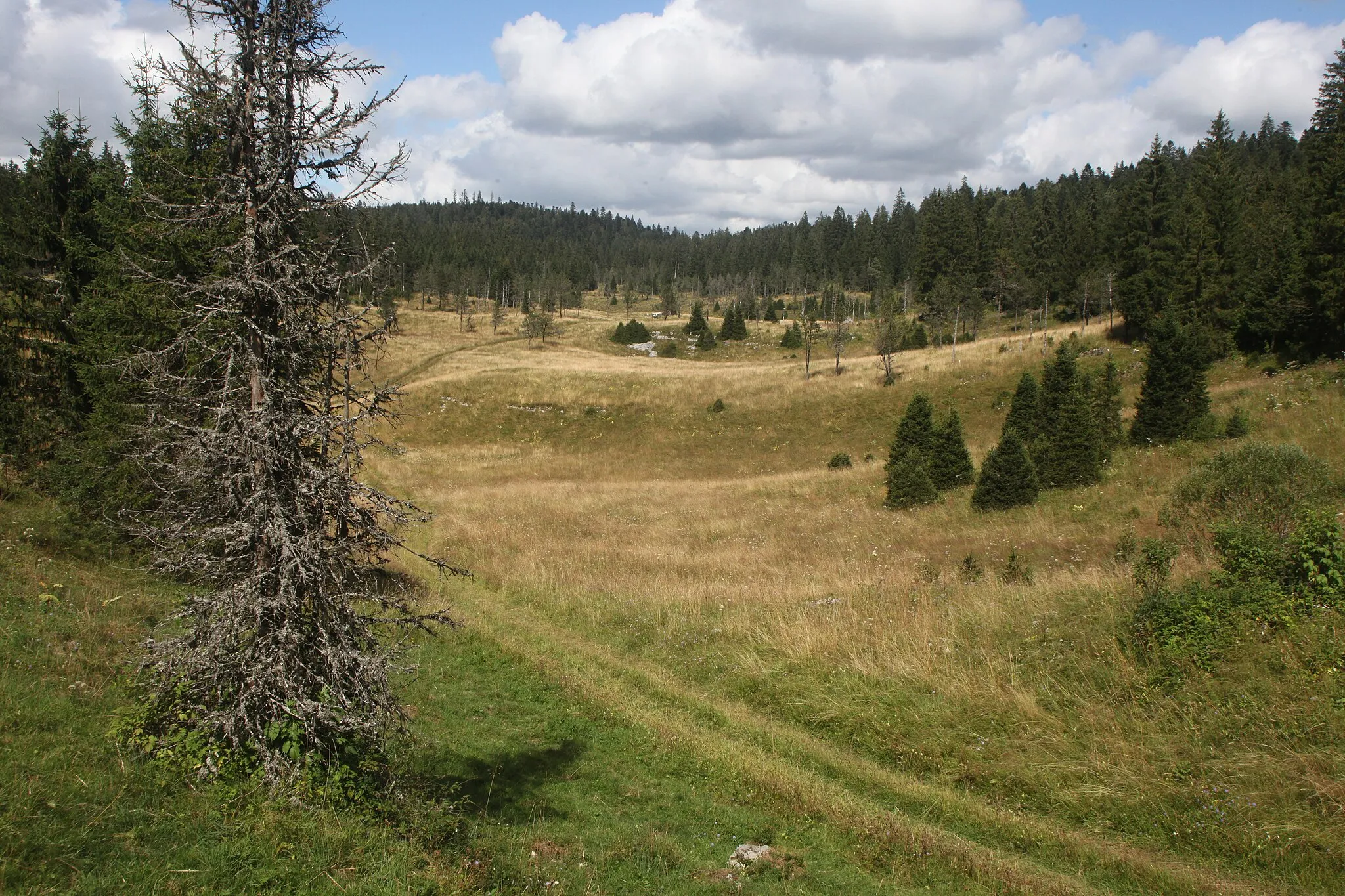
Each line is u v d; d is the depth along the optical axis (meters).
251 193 6.04
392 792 6.80
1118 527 19.94
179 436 6.17
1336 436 23.20
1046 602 12.67
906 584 15.59
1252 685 8.84
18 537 14.87
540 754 9.82
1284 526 13.96
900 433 32.03
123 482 14.45
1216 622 9.81
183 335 6.03
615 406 56.66
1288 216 53.66
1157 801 7.82
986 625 12.22
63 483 16.02
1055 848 7.43
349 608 6.52
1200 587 10.83
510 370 66.19
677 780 9.20
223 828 5.53
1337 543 10.16
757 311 125.31
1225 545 11.12
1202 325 45.91
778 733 10.37
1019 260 91.00
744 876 6.77
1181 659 9.57
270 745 6.31
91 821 5.32
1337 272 35.22
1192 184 58.88
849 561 20.17
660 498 33.81
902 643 12.08
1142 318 51.38
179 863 5.08
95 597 12.46
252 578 6.02
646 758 9.79
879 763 9.52
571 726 10.83
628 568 20.00
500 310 127.88
